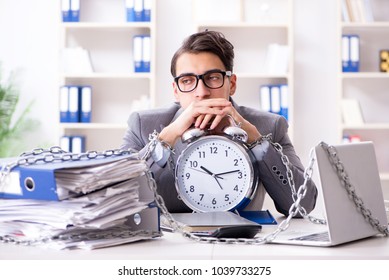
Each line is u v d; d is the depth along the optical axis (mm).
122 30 5324
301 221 2002
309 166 1521
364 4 5105
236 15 5246
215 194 1920
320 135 5262
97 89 5340
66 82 5305
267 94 5031
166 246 1484
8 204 1531
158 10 5270
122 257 1365
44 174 1403
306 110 5270
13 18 5316
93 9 5324
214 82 2109
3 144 5121
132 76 5090
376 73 5078
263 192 2275
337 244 1507
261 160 2113
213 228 1634
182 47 2137
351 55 5113
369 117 5336
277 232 1532
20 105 5332
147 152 1971
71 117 5090
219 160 1925
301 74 5262
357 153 1620
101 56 5328
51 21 5328
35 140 5316
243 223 1623
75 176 1422
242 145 1938
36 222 1506
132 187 1547
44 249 1446
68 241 1456
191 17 5250
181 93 2127
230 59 2156
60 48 5156
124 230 1604
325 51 5258
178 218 1753
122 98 5340
